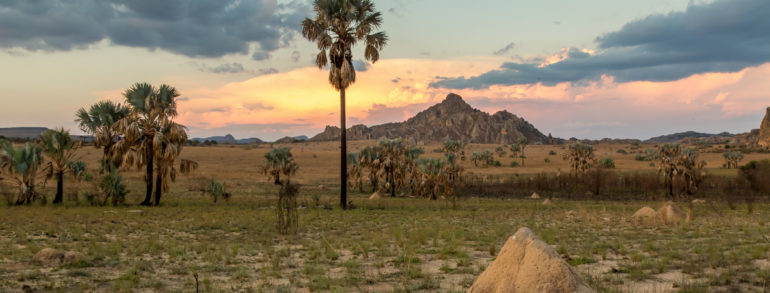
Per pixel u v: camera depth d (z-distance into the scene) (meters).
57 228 16.06
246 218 21.17
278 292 7.60
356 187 61.53
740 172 62.94
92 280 8.53
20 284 8.07
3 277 8.59
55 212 22.33
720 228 16.89
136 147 29.42
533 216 24.42
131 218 20.47
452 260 10.80
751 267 8.93
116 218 20.19
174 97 30.06
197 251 12.12
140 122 29.38
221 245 12.89
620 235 15.21
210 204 30.77
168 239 13.85
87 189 36.66
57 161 29.00
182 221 19.73
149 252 12.04
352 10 29.17
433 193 45.91
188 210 25.28
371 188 61.31
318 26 29.64
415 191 51.00
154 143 28.34
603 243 13.14
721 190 59.47
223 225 18.38
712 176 73.88
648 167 119.44
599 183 60.09
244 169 92.19
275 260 10.20
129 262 10.42
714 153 187.25
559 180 69.06
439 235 15.69
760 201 44.09
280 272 9.37
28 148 27.77
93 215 21.14
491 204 36.72
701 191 58.00
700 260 9.80
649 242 13.08
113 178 28.25
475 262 10.52
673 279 8.30
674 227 17.73
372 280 8.56
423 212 27.14
